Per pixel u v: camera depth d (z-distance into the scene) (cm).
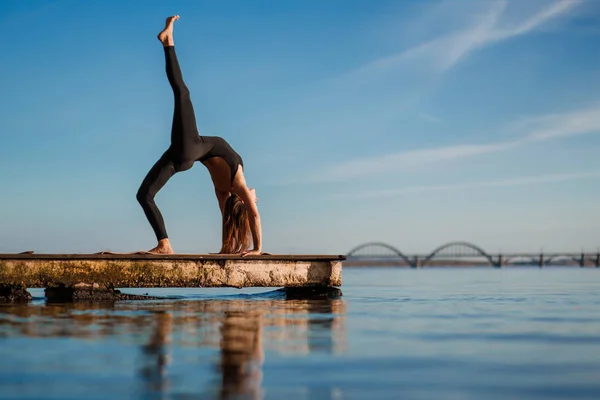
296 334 367
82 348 305
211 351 298
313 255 800
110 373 247
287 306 604
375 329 399
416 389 225
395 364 272
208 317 466
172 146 766
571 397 214
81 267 704
